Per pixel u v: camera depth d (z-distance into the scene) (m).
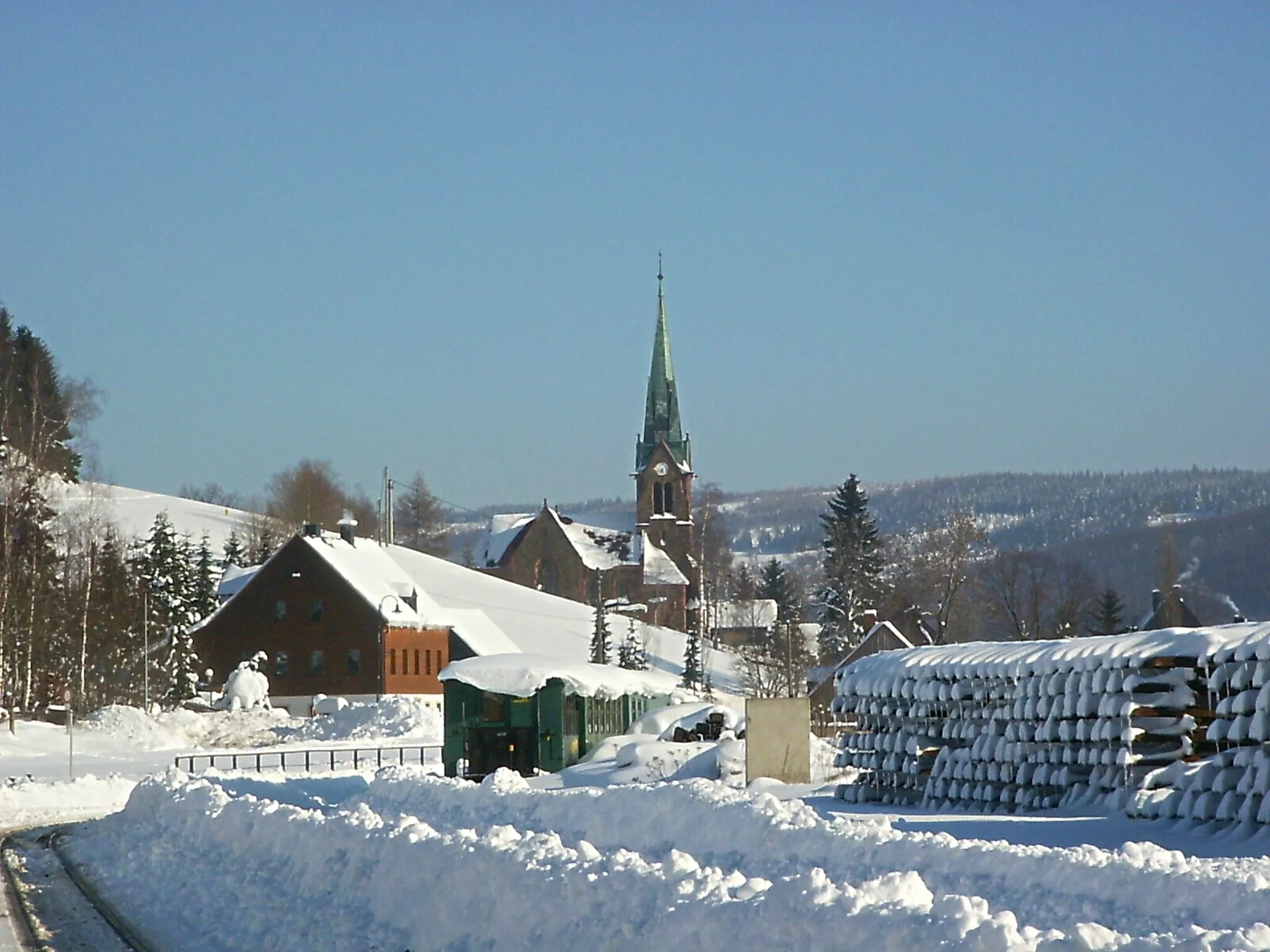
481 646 101.94
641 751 45.47
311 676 96.56
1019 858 15.59
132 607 88.75
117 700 85.88
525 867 15.38
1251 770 22.27
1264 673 23.05
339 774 52.41
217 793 30.28
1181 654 26.20
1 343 108.19
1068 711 27.59
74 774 55.81
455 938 15.20
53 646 81.25
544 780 45.88
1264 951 9.43
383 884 17.92
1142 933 12.42
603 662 115.00
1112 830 23.34
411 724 77.62
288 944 16.34
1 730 70.06
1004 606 118.38
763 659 101.44
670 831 21.80
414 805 29.58
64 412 93.25
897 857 17.11
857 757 35.44
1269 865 14.67
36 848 30.09
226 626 97.81
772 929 11.58
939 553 112.69
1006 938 9.90
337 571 96.75
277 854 22.50
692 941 12.12
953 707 32.12
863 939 10.77
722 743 44.19
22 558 78.06
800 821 20.22
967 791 30.61
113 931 18.11
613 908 13.56
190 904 19.94
